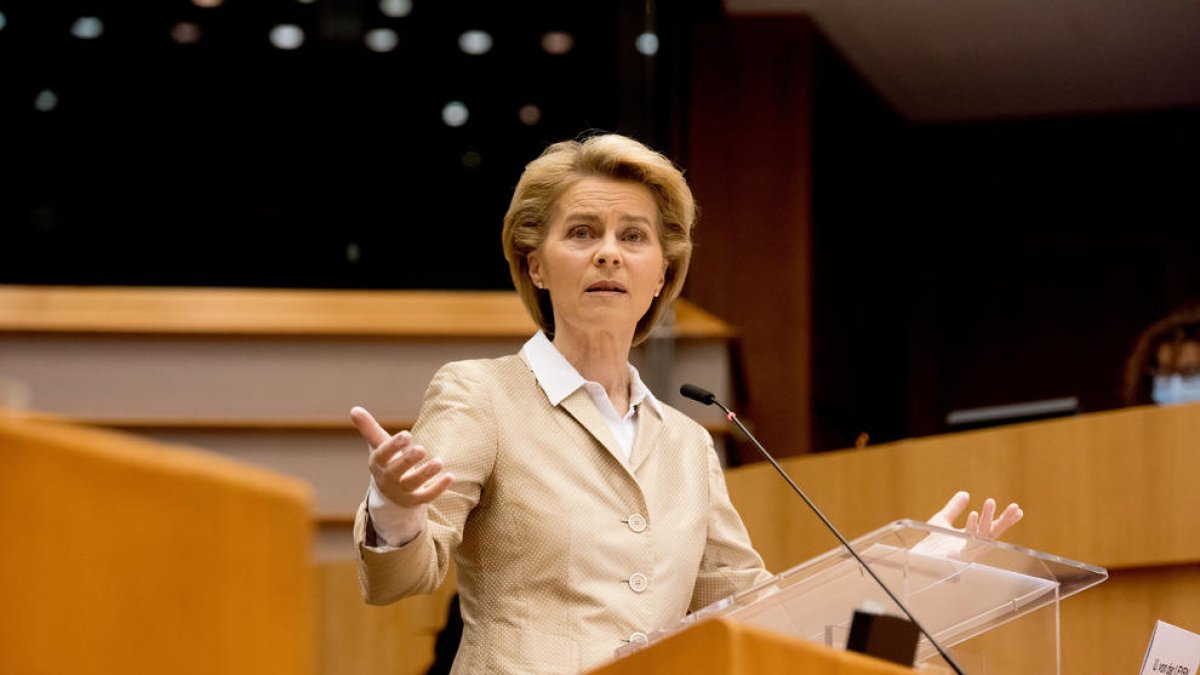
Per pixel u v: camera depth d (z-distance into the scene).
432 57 14.90
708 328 12.26
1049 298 14.97
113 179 14.70
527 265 6.17
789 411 13.92
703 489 5.85
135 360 11.86
